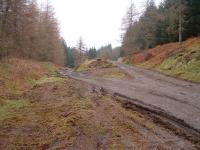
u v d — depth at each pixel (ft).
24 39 135.03
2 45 98.94
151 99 53.62
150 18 177.58
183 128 36.88
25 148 31.07
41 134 34.27
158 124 37.86
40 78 76.54
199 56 90.84
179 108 46.93
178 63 98.17
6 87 58.23
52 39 202.90
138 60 148.05
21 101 49.34
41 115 41.14
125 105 46.80
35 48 163.22
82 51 314.35
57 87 58.34
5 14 105.50
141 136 32.48
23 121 39.09
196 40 108.27
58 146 30.63
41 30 180.04
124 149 28.99
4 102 47.93
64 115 39.58
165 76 89.61
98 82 75.77
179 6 122.62
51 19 202.28
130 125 35.40
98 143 30.55
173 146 30.50
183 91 62.69
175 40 144.56
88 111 39.83
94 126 34.55
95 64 125.08
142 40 187.62
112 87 66.95
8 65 78.23
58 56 228.63
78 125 35.06
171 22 139.74
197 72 82.43
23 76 72.23
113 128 34.09
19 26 121.80
